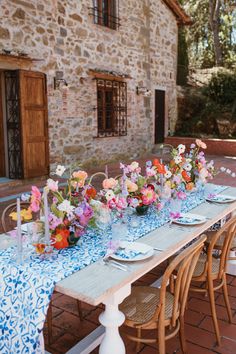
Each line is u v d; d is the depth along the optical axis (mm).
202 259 2695
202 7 15648
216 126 12930
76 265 1834
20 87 6676
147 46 10648
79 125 8414
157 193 2867
